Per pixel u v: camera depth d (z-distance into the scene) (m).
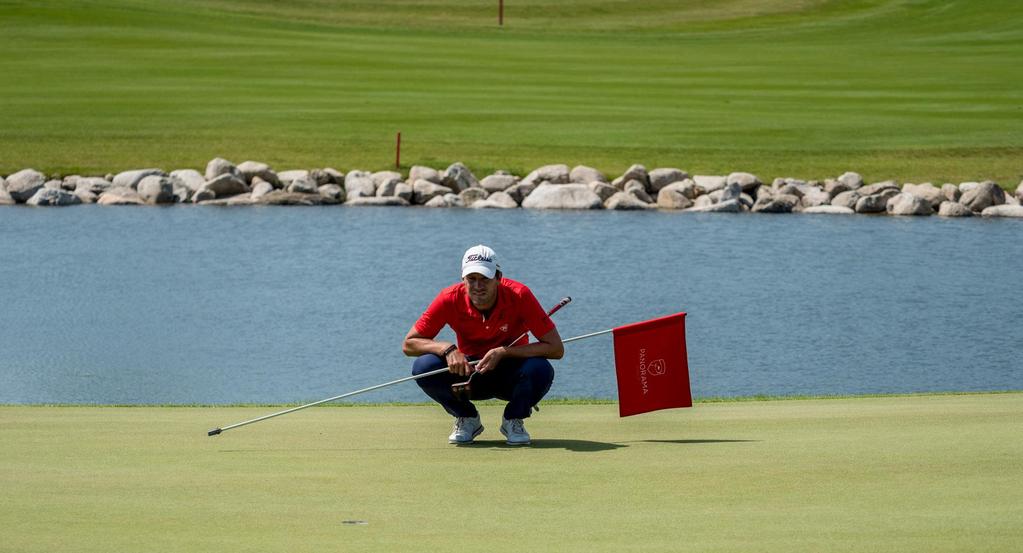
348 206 112.69
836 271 83.81
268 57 169.12
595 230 100.12
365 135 127.25
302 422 34.41
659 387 30.11
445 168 119.38
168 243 92.56
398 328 66.62
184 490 23.62
